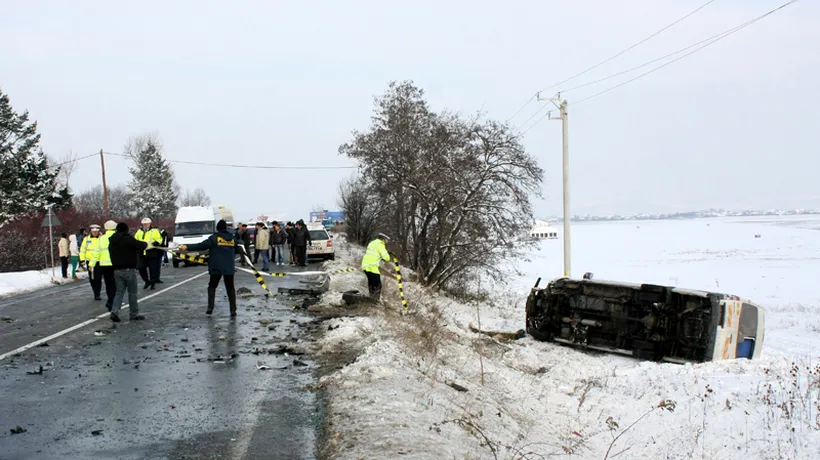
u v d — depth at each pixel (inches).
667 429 314.3
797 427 294.4
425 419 244.4
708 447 282.8
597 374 461.7
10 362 357.4
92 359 365.1
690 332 526.9
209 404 275.9
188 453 216.8
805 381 392.5
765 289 1440.7
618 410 358.9
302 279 882.1
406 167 1100.5
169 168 3491.6
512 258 1098.7
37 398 284.0
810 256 2493.8
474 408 288.2
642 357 540.1
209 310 536.1
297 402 279.0
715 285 1517.0
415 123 1131.9
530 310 640.4
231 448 221.9
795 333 815.7
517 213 1059.3
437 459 199.8
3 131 1948.8
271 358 367.6
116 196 3983.8
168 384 308.7
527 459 229.1
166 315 536.7
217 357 367.6
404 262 1268.5
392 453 201.6
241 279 890.7
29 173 1972.2
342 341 403.9
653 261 2452.0
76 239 1059.9
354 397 271.4
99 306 613.9
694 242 3858.3
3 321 527.2
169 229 2395.4
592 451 279.4
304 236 1158.3
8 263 1267.2
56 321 518.9
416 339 416.5
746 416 317.1
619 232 6259.8
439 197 1056.8
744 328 541.6
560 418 340.2
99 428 243.1
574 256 2842.0
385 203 1181.7
